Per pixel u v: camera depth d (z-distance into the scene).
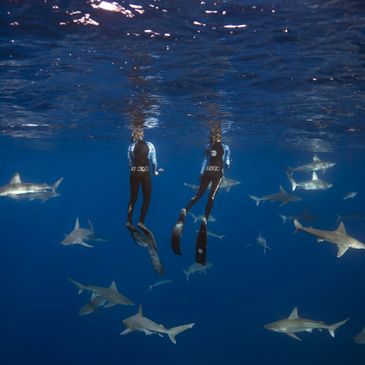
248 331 31.33
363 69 13.52
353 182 102.38
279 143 35.84
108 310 37.09
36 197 14.31
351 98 17.72
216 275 53.59
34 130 29.22
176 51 11.80
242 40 10.98
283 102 18.58
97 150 45.72
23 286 57.00
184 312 36.75
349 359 26.16
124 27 10.18
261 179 107.19
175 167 73.94
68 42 11.20
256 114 21.55
